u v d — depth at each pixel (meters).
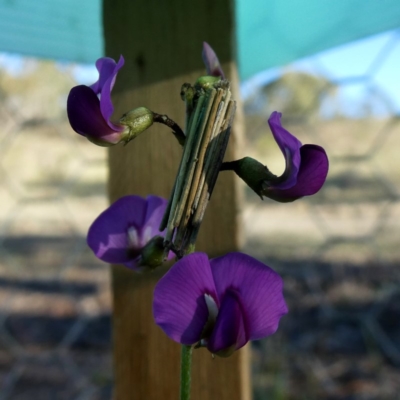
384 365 0.26
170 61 0.11
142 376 0.11
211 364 0.11
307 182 0.07
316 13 0.18
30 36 0.21
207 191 0.07
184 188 0.07
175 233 0.07
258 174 0.07
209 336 0.07
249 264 0.07
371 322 0.29
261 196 0.08
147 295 0.11
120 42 0.11
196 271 0.07
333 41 0.22
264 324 0.07
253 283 0.07
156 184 0.11
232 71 0.11
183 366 0.07
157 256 0.08
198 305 0.07
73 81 0.32
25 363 0.30
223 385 0.11
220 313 0.07
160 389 0.11
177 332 0.07
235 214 0.11
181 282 0.07
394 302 0.30
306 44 0.22
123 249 0.08
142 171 0.11
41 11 0.18
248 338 0.07
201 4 0.11
